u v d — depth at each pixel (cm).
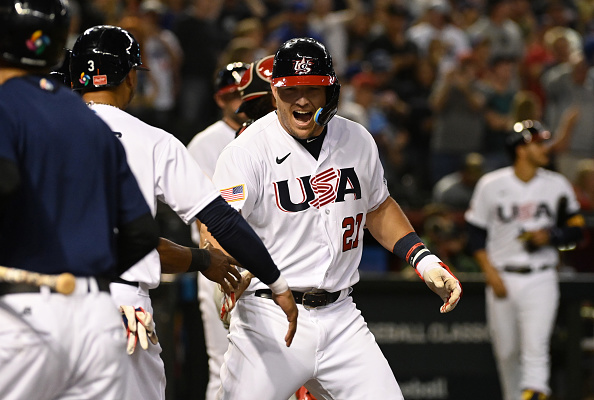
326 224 1355
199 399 2294
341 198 1366
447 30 4700
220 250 1307
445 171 3894
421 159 4053
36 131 991
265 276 1198
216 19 4266
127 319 1170
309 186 1353
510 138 2552
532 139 2527
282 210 1348
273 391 1333
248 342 1349
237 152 1347
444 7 4812
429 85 4297
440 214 3019
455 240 2828
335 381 1357
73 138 1019
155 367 1210
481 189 2558
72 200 1011
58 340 984
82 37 1276
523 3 5122
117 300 1187
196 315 2300
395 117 4047
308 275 1353
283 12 4500
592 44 4484
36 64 1038
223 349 1756
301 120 1329
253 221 1370
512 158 2561
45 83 1032
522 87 4541
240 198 1325
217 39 3828
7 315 978
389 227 1455
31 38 1022
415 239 1441
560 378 2683
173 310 2217
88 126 1038
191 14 3869
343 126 1399
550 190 2550
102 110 1238
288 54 1306
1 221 978
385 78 4194
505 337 2508
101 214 1034
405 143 4059
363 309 2481
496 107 4003
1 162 949
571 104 4084
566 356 2628
